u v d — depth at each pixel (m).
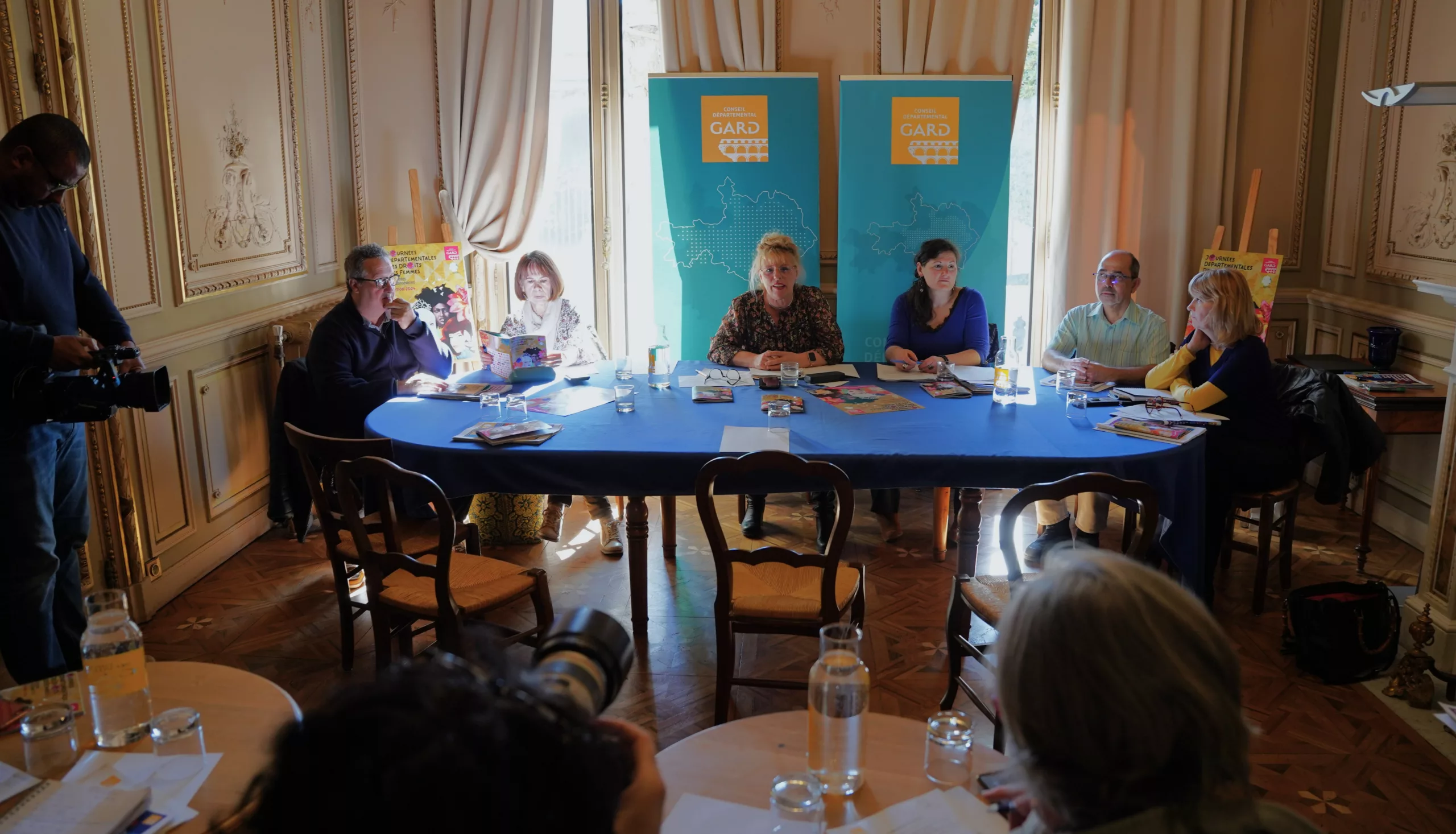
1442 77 4.02
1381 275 4.42
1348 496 4.56
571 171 5.29
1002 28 4.88
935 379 3.84
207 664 1.73
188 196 3.78
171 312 3.68
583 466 2.92
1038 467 2.84
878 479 2.89
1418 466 4.11
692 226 5.05
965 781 1.38
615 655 0.92
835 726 1.35
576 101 5.21
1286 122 4.96
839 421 3.25
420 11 5.00
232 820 1.17
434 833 0.55
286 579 3.86
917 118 4.92
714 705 2.89
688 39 4.95
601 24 5.07
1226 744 0.81
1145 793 0.82
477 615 2.79
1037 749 0.84
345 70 5.05
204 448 3.90
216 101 3.96
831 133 5.09
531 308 4.47
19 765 1.43
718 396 3.55
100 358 2.48
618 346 5.43
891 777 1.41
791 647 3.23
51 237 2.71
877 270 5.07
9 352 2.41
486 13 4.93
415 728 0.58
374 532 3.06
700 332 5.16
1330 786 2.49
